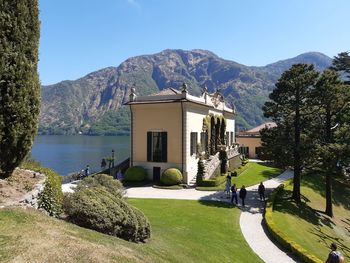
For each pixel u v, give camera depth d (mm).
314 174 44219
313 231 23953
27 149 10734
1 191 10164
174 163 34156
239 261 14852
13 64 9773
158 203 25094
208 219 21266
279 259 16109
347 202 37969
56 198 11984
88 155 102500
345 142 27797
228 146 50000
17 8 9883
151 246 12484
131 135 36219
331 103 29109
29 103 10453
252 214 23703
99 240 9969
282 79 29719
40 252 7656
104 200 11992
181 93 34312
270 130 31172
